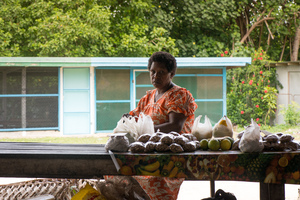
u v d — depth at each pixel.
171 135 2.53
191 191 5.21
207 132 2.99
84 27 13.46
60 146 2.84
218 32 16.95
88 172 2.40
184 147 2.48
